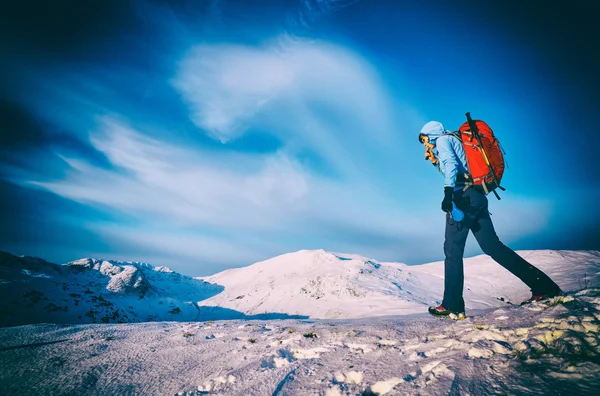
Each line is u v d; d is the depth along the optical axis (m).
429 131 3.36
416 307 53.22
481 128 3.08
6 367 3.63
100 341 4.84
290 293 84.88
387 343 2.91
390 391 1.75
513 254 3.05
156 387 2.76
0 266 62.59
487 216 3.12
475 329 2.52
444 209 3.03
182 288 125.38
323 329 4.15
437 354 2.21
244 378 2.52
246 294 102.12
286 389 2.16
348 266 90.81
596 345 1.61
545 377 1.42
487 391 1.43
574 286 11.87
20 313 51.34
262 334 4.45
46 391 2.85
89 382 3.01
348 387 2.01
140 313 77.81
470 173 3.05
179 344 4.31
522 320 2.38
